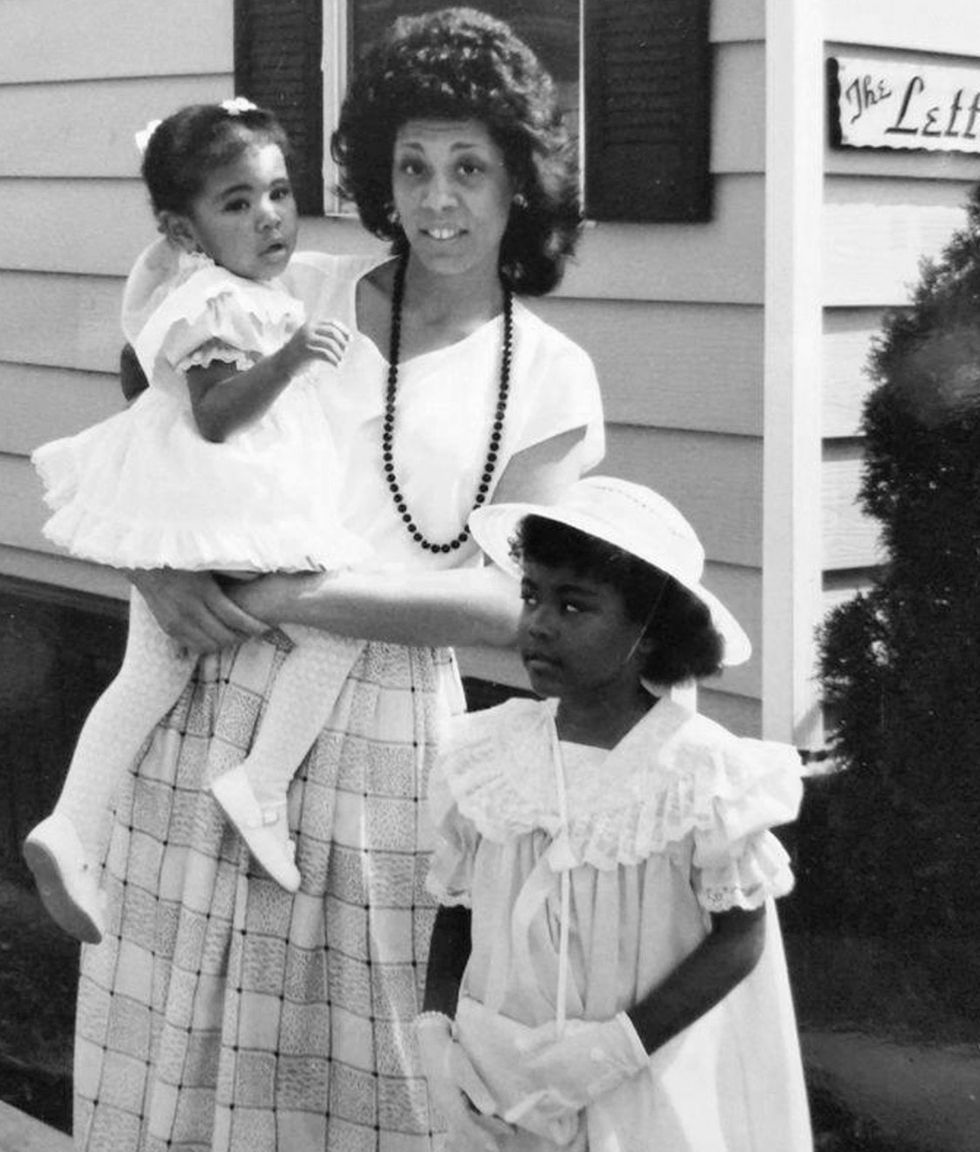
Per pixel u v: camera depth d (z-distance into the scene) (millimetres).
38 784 6168
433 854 3131
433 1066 2867
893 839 4004
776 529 4293
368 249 5133
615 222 4594
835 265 4258
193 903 3443
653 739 2770
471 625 3314
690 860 2746
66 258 6078
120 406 6000
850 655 4031
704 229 4430
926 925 4012
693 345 4484
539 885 2783
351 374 3453
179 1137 3482
